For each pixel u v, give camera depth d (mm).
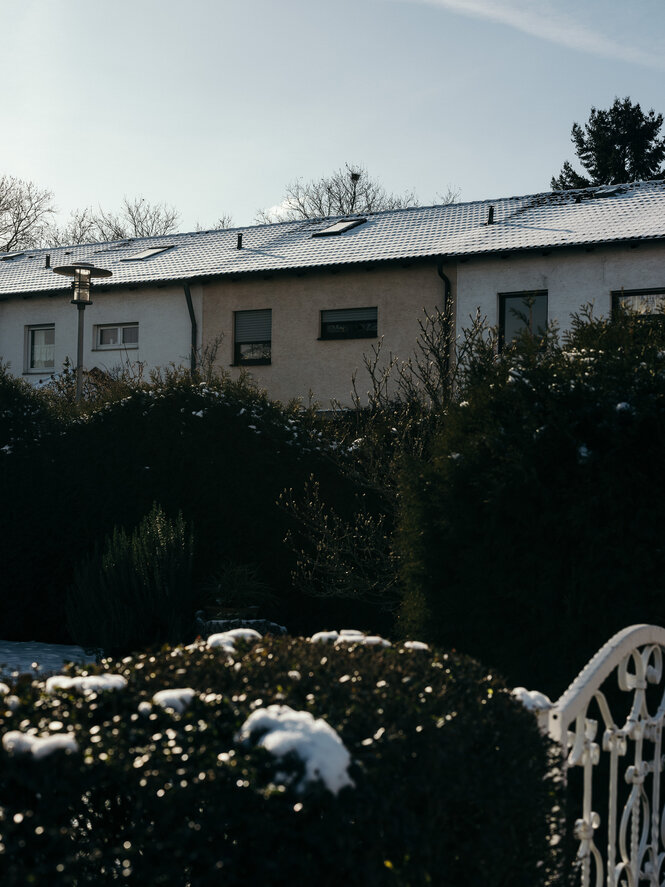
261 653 2947
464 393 5570
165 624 10180
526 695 2930
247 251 23750
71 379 18484
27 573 11711
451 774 2344
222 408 11336
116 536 10664
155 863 2266
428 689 2629
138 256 25875
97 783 2336
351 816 2090
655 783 3371
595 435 4762
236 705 2418
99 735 2291
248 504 10984
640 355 5117
